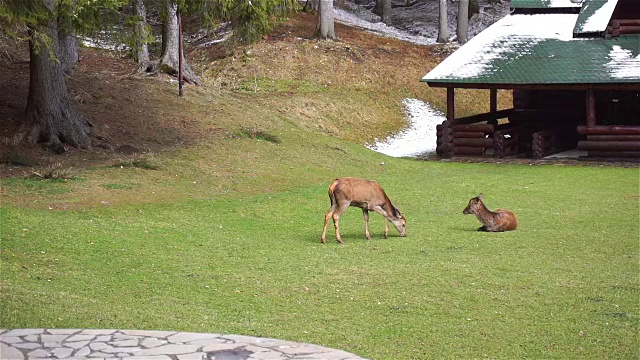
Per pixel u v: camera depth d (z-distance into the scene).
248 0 22.62
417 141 33.53
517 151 30.16
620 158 27.27
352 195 14.94
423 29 51.88
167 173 20.72
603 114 32.22
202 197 19.00
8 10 17.47
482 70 28.61
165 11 23.92
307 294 11.31
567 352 8.92
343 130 33.12
